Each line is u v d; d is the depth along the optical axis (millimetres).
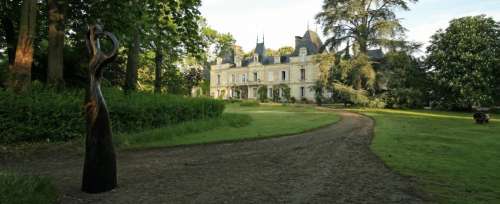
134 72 19000
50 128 10664
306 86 61906
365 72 33969
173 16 15781
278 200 5309
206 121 15336
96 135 5828
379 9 35844
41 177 5969
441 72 37000
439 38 38688
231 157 8828
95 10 16188
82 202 5281
